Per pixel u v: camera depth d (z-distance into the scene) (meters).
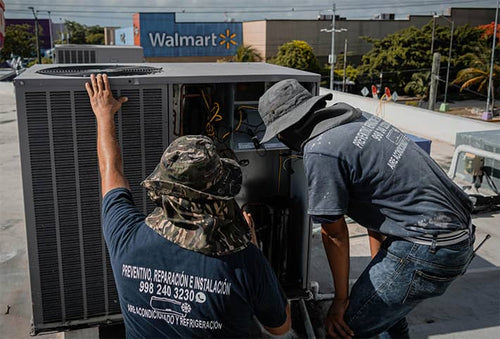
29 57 58.03
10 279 3.78
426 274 1.96
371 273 2.08
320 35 51.94
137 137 2.42
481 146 5.80
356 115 2.05
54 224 2.41
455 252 1.92
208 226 1.39
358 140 1.93
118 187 1.73
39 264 2.44
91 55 6.11
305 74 2.56
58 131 2.30
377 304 2.07
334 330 2.22
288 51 45.91
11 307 3.37
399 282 2.00
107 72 2.46
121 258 1.48
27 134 2.27
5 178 6.69
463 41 47.97
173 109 2.46
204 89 2.62
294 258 2.95
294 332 2.90
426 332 3.00
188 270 1.42
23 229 4.85
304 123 2.05
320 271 3.76
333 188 1.93
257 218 2.84
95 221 2.46
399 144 1.97
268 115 2.06
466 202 2.06
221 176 1.42
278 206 2.85
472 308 3.28
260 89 2.72
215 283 1.41
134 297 1.48
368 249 4.22
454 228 1.92
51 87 2.24
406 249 1.96
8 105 13.79
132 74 2.48
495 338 2.94
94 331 2.72
